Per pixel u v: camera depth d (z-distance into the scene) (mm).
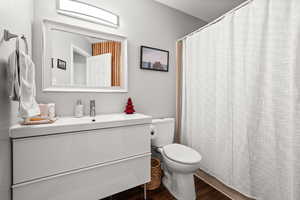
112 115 1632
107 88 1727
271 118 1176
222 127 1592
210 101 1753
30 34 1268
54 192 1069
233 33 1476
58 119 1343
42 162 1025
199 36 1900
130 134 1400
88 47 1625
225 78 1556
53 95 1443
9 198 919
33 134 984
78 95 1569
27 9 1152
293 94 1035
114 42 1760
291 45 1050
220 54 1609
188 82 2100
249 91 1306
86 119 1366
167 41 2189
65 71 1502
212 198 1532
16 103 1061
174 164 1453
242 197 1435
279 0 1117
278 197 1138
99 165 1238
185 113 2180
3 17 732
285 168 1094
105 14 1656
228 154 1530
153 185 1689
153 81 2086
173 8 2240
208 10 2295
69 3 1478
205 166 1817
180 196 1492
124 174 1368
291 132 1051
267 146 1206
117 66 1780
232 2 2074
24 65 848
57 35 1456
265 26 1215
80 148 1156
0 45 723
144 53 1969
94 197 1226
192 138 2025
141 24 1945
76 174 1146
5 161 836
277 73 1132
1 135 768
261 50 1234
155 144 1876
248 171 1340
